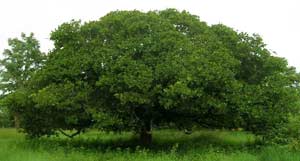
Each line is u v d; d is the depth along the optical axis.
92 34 21.22
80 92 19.67
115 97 19.48
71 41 21.11
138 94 18.67
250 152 18.33
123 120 19.77
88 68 19.92
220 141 23.80
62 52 20.92
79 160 16.27
